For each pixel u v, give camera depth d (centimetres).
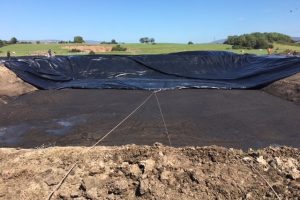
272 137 731
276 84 1170
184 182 467
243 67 1426
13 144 719
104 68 1470
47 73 1368
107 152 553
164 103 1003
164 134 747
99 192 458
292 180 475
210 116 873
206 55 1498
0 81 1202
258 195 448
